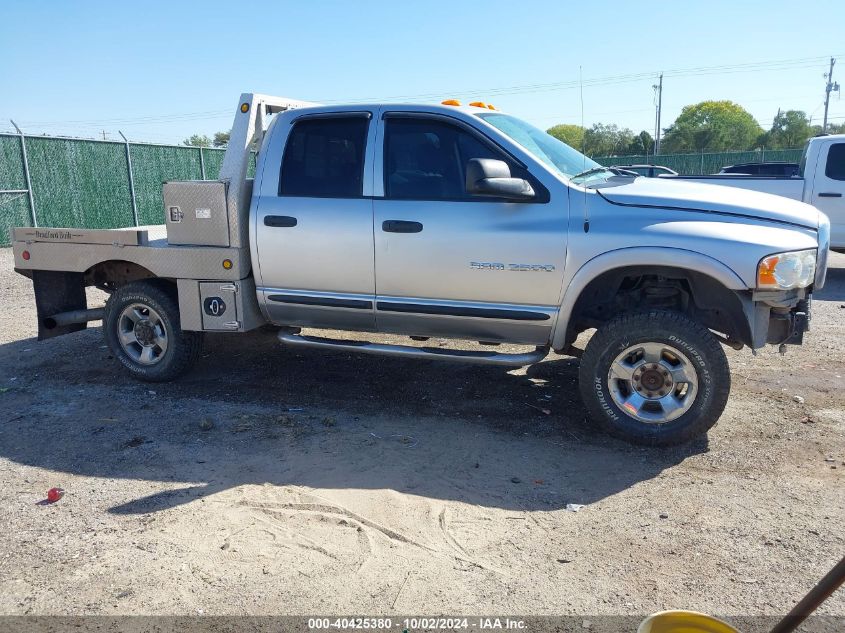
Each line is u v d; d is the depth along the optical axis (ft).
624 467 14.01
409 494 12.87
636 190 15.29
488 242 15.31
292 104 19.58
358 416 16.84
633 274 15.02
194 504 12.47
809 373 19.76
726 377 14.29
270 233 17.02
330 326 17.63
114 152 62.28
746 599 9.71
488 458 14.46
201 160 73.67
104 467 14.07
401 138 16.28
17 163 53.16
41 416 16.94
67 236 19.10
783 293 14.23
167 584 10.11
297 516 12.05
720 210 14.58
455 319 16.14
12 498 12.78
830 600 9.66
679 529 11.57
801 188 34.63
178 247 17.87
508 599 9.75
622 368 14.87
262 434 15.70
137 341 19.30
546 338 15.85
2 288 35.19
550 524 11.80
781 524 11.66
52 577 10.30
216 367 20.80
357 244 16.31
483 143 15.67
